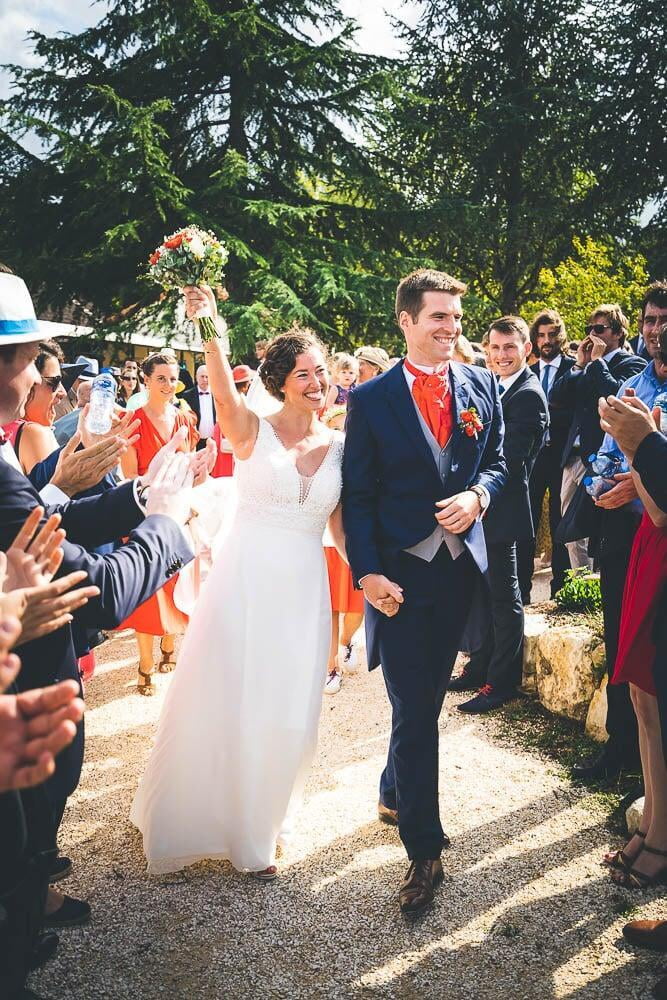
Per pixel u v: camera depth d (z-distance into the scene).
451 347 2.93
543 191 21.19
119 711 4.47
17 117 16.23
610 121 20.55
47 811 1.72
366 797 3.54
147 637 4.61
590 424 5.03
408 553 2.92
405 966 2.47
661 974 2.40
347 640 5.12
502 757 3.83
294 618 2.98
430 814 2.83
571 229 20.61
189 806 2.90
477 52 21.77
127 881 2.93
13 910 1.54
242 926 2.67
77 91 18.00
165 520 2.11
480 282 21.08
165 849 2.91
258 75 17.91
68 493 2.39
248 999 2.34
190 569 4.53
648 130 20.28
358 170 18.97
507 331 4.49
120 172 16.11
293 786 2.96
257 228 17.38
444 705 4.49
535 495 6.21
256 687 2.91
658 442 2.34
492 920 2.66
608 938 2.56
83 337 16.61
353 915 2.72
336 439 3.24
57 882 2.92
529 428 4.31
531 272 20.84
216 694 2.92
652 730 2.75
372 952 2.54
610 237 20.95
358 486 2.99
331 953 2.53
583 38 21.42
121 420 2.64
